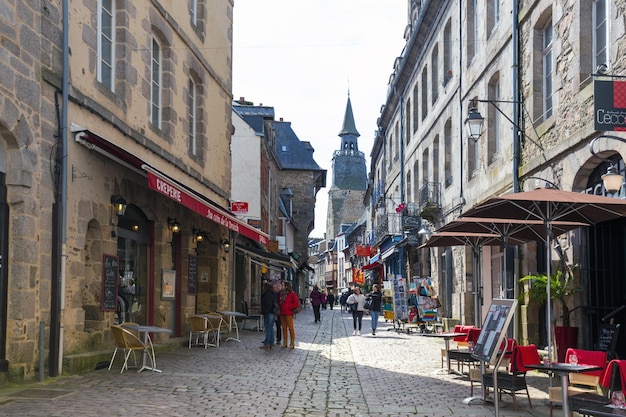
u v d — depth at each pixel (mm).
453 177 20812
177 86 14906
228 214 15312
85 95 10234
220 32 18922
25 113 8594
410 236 27656
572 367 6621
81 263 10062
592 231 11414
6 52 8172
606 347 9547
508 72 15164
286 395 8617
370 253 46500
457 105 20078
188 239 15914
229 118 19984
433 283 24422
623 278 11078
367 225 58594
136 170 11344
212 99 18062
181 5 15242
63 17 9594
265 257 23969
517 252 14469
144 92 12812
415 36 25938
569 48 11773
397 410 7832
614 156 10703
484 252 18172
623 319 10891
